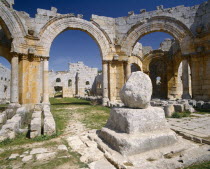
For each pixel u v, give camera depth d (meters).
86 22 18.95
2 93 28.72
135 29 19.77
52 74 47.69
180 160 4.52
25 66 15.66
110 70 19.67
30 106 15.73
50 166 4.65
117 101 19.69
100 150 5.56
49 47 17.23
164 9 19.06
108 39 19.67
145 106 6.03
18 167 4.64
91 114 13.33
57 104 22.09
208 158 4.70
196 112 12.51
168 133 5.62
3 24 14.55
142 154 4.91
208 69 16.72
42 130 8.22
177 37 18.50
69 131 8.34
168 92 26.09
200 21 17.66
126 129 5.48
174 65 25.73
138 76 6.29
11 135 7.14
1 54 17.11
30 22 16.50
